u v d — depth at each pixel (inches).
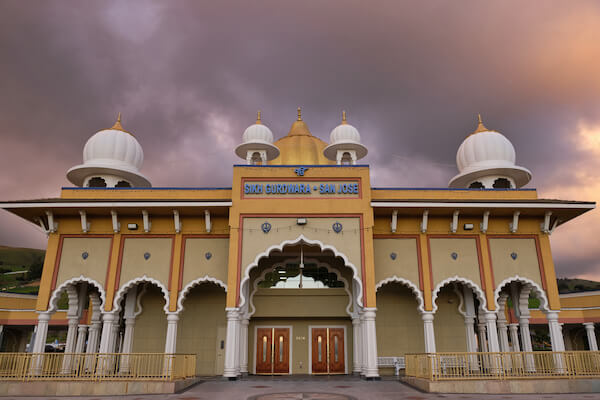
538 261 520.1
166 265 514.6
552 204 494.9
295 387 414.9
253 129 682.8
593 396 359.6
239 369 511.5
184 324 570.3
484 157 625.9
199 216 532.1
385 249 524.1
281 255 593.9
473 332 567.5
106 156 616.7
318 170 520.7
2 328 729.0
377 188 546.9
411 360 448.5
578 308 759.7
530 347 543.8
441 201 499.2
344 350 585.3
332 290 592.1
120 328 608.1
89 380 391.9
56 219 528.4
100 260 516.4
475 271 515.5
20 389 383.2
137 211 515.5
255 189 510.9
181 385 401.4
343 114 695.7
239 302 480.1
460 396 357.4
